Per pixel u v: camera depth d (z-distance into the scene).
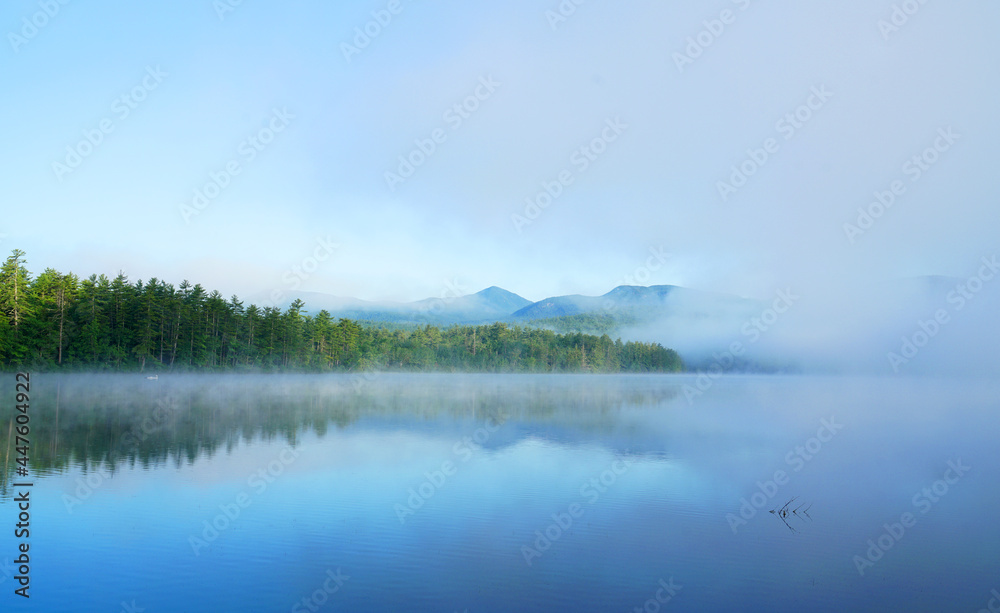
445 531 21.55
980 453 40.94
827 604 16.19
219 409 60.81
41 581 16.48
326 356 161.00
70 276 102.94
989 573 18.59
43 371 95.00
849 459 38.00
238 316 134.75
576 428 50.84
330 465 32.72
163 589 16.12
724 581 17.50
